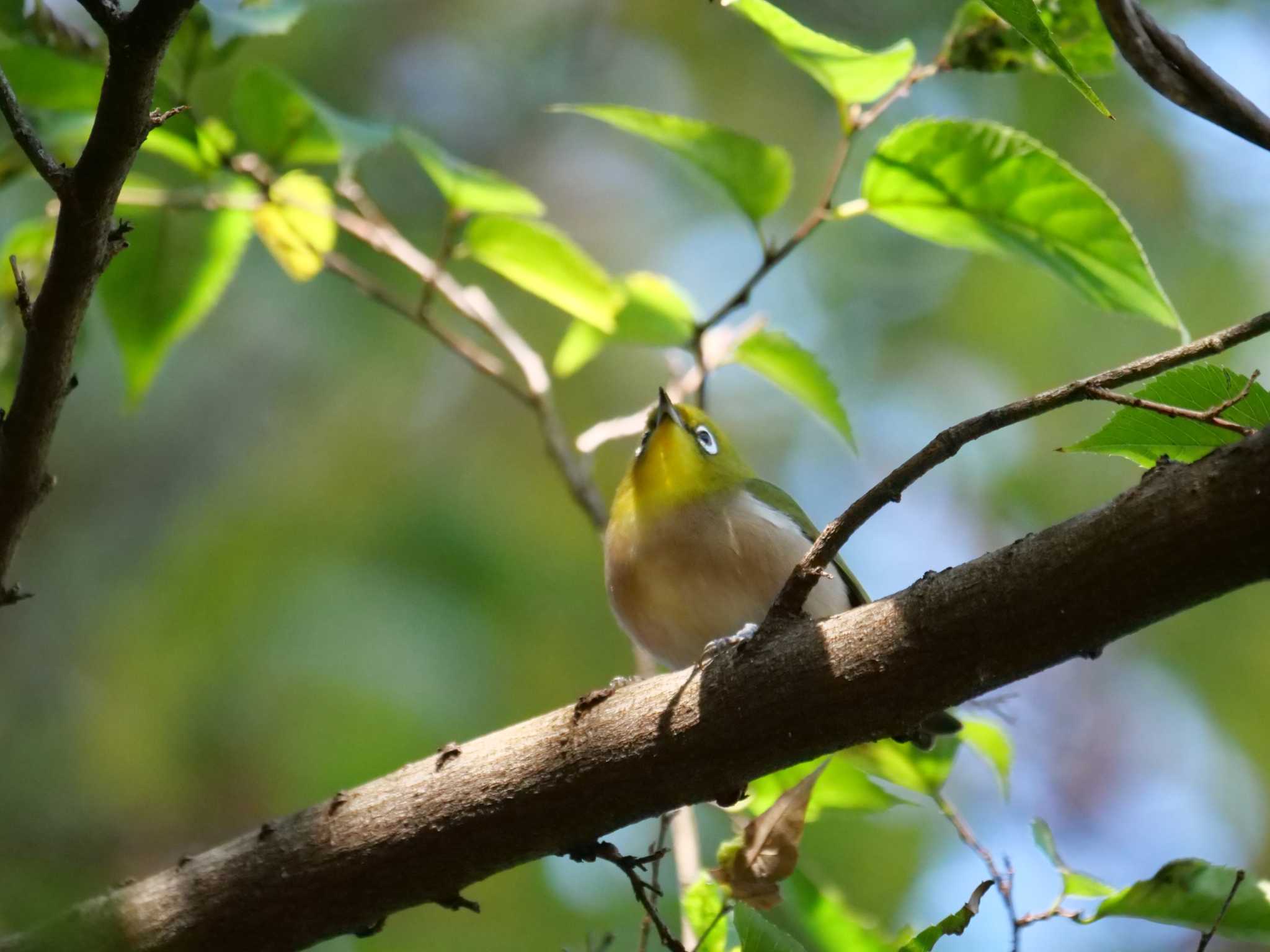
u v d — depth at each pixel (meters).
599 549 12.62
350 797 5.16
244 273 13.30
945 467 14.02
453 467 13.10
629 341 7.97
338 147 7.03
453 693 11.73
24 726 12.29
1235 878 5.16
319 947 10.02
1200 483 4.08
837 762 6.32
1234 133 4.88
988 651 4.36
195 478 13.51
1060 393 4.47
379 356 13.57
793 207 13.94
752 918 4.99
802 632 4.67
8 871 11.35
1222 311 13.09
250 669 11.93
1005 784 6.46
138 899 5.19
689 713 4.74
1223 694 13.13
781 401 14.50
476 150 14.73
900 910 11.06
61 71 6.77
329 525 12.73
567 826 4.90
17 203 12.14
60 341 4.68
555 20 14.92
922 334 13.79
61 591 13.04
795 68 14.31
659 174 15.20
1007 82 13.20
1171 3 12.54
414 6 14.52
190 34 6.62
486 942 10.70
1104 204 5.97
